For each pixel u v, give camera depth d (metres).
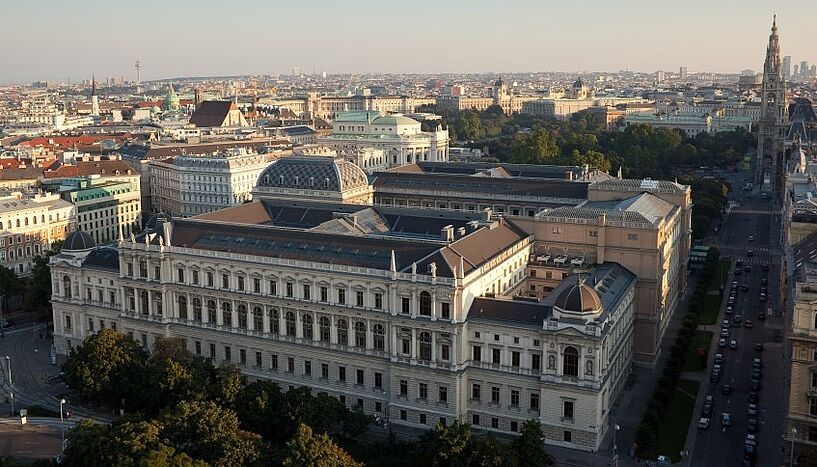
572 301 196.75
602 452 197.88
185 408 177.25
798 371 186.62
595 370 195.25
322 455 160.38
